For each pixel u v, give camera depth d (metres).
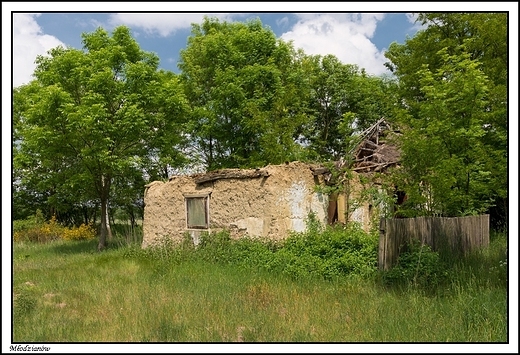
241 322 7.02
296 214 13.02
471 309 6.78
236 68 20.92
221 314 7.33
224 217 13.56
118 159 17.02
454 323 6.49
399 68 21.86
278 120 18.89
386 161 15.50
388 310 7.26
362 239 10.69
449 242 10.89
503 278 8.38
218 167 21.69
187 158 20.28
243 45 21.58
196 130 21.28
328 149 26.89
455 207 12.10
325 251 10.73
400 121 12.55
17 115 21.98
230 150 21.77
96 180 18.56
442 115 11.49
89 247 19.47
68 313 7.88
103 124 16.39
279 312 7.46
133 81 17.38
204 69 22.17
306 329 6.64
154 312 7.58
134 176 19.41
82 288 9.59
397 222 9.79
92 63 17.45
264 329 6.63
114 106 17.78
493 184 11.56
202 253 12.42
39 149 17.23
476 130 11.04
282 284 9.22
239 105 19.64
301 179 13.30
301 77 22.42
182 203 14.85
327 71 26.58
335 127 26.33
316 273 9.77
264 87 20.14
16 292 9.14
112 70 17.69
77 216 31.80
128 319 7.31
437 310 7.03
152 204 15.86
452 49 18.05
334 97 25.81
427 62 18.88
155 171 20.14
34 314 7.73
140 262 12.57
